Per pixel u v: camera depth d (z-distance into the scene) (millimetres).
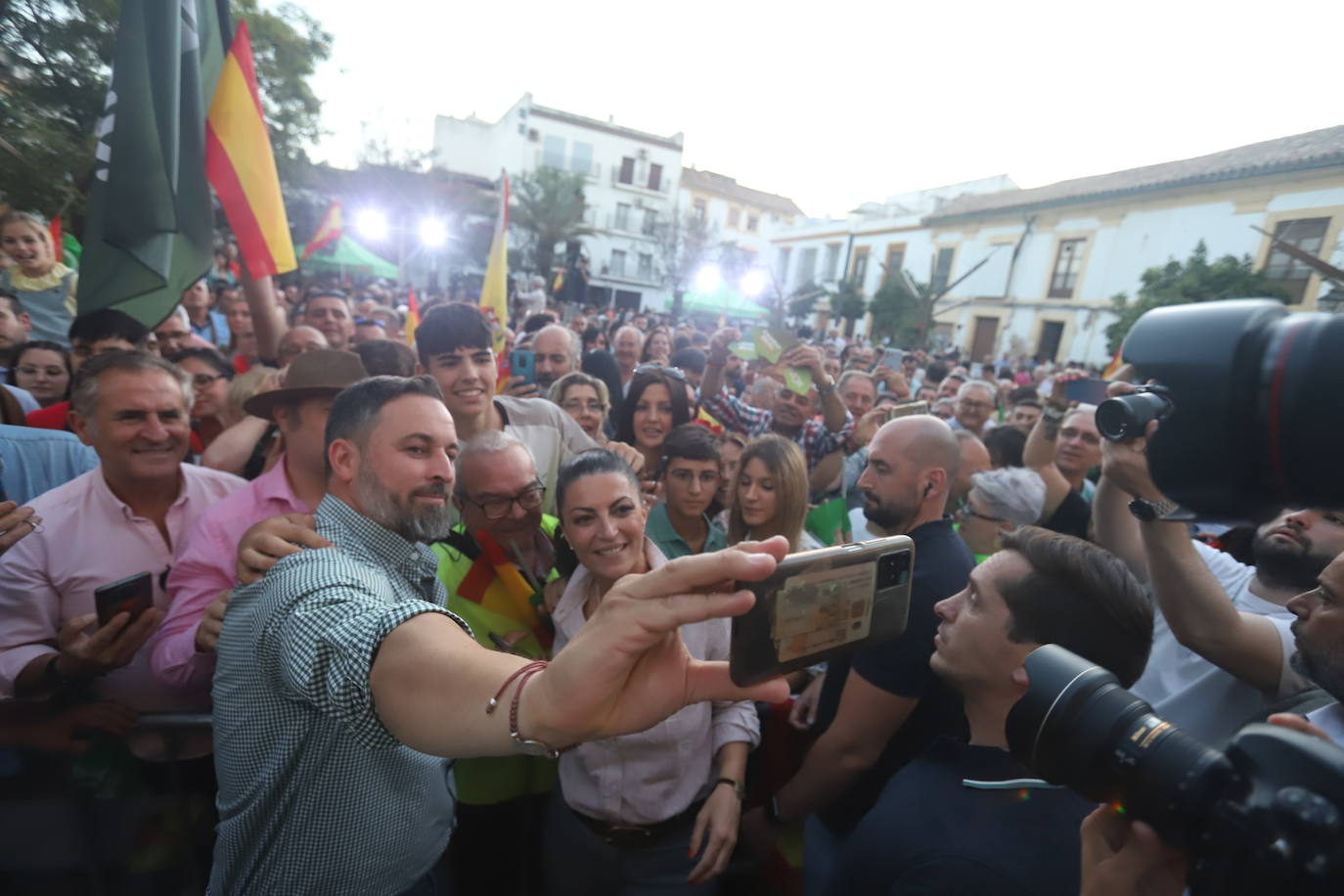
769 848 2070
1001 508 2678
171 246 2539
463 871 2045
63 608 1838
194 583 1782
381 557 1382
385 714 846
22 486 2160
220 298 6734
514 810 2082
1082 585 1167
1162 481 644
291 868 1252
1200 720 1685
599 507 1774
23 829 1651
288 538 1325
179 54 2531
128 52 2402
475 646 852
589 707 697
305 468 1961
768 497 2432
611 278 39125
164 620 1789
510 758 2047
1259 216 11836
